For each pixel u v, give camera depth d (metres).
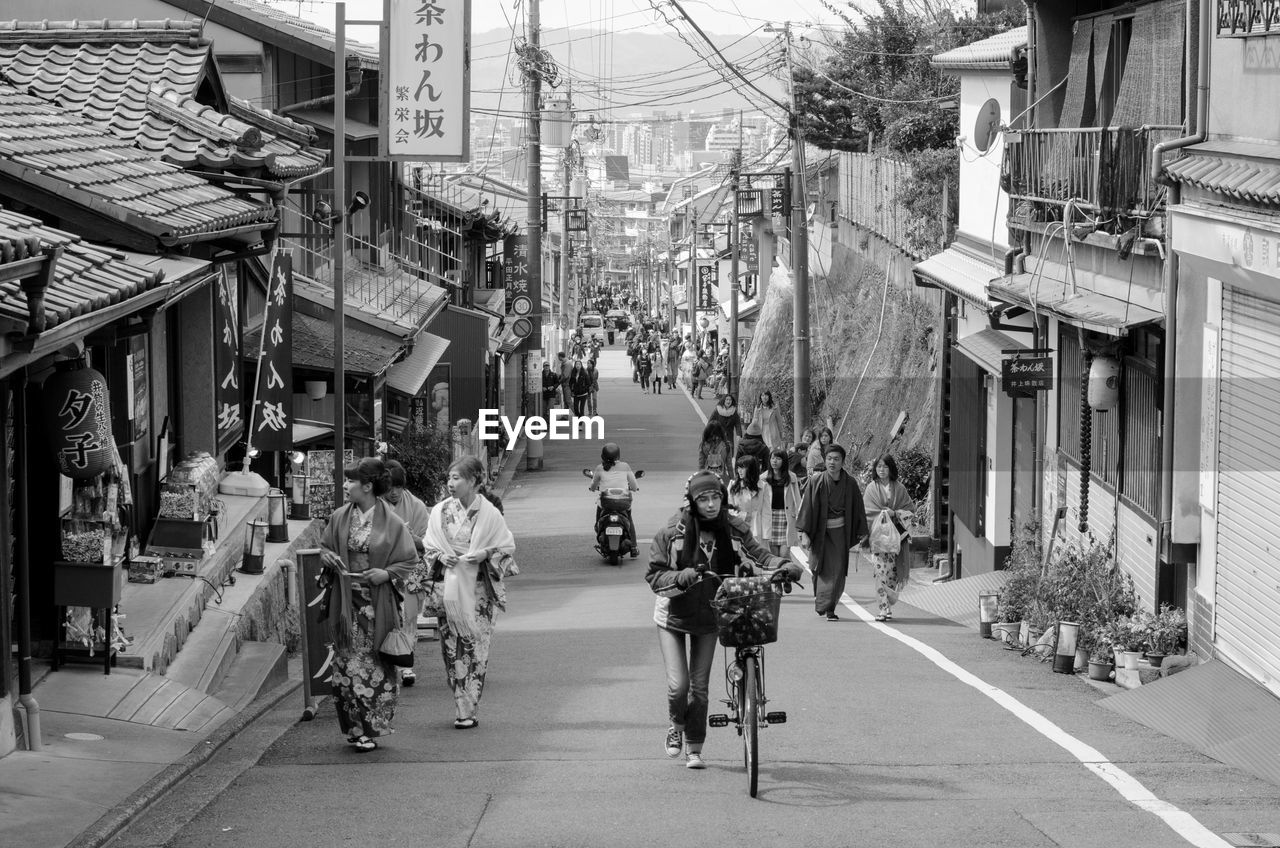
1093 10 16.59
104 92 15.70
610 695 11.73
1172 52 13.37
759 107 34.38
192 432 17.61
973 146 21.78
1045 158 15.68
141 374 15.25
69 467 10.50
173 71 16.47
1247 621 11.02
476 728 10.45
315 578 10.87
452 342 34.75
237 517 16.86
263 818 7.75
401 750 9.66
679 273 118.38
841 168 43.75
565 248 62.88
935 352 27.50
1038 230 17.03
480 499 10.55
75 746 9.29
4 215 9.85
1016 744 9.62
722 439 27.80
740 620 8.23
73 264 9.51
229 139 15.20
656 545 8.78
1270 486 10.59
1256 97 10.93
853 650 14.23
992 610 15.55
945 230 25.28
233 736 10.06
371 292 27.05
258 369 16.78
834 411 38.66
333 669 9.60
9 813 7.58
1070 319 13.41
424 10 20.98
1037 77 17.25
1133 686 11.95
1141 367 13.40
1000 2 29.84
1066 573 14.15
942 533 25.00
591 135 57.38
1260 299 10.84
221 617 13.84
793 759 9.17
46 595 11.30
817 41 37.91
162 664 11.82
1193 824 7.37
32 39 16.59
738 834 7.25
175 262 12.28
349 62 24.83
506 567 10.52
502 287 56.00
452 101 21.17
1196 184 11.03
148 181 13.34
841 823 7.44
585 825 7.48
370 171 32.00
